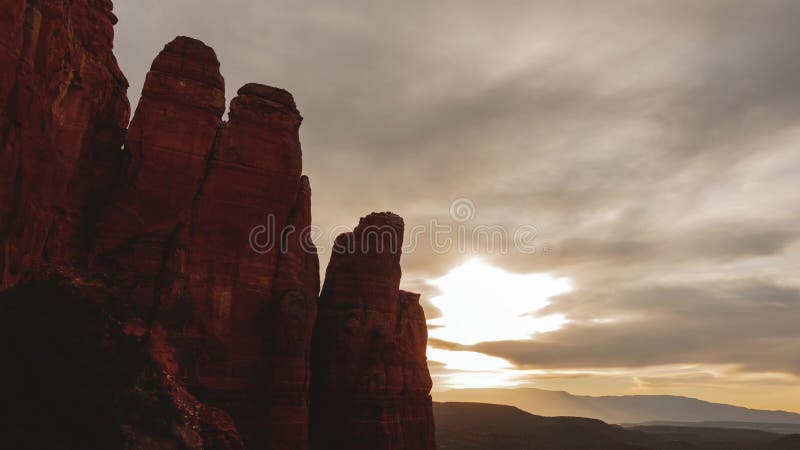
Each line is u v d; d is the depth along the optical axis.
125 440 26.73
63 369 28.28
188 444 29.94
